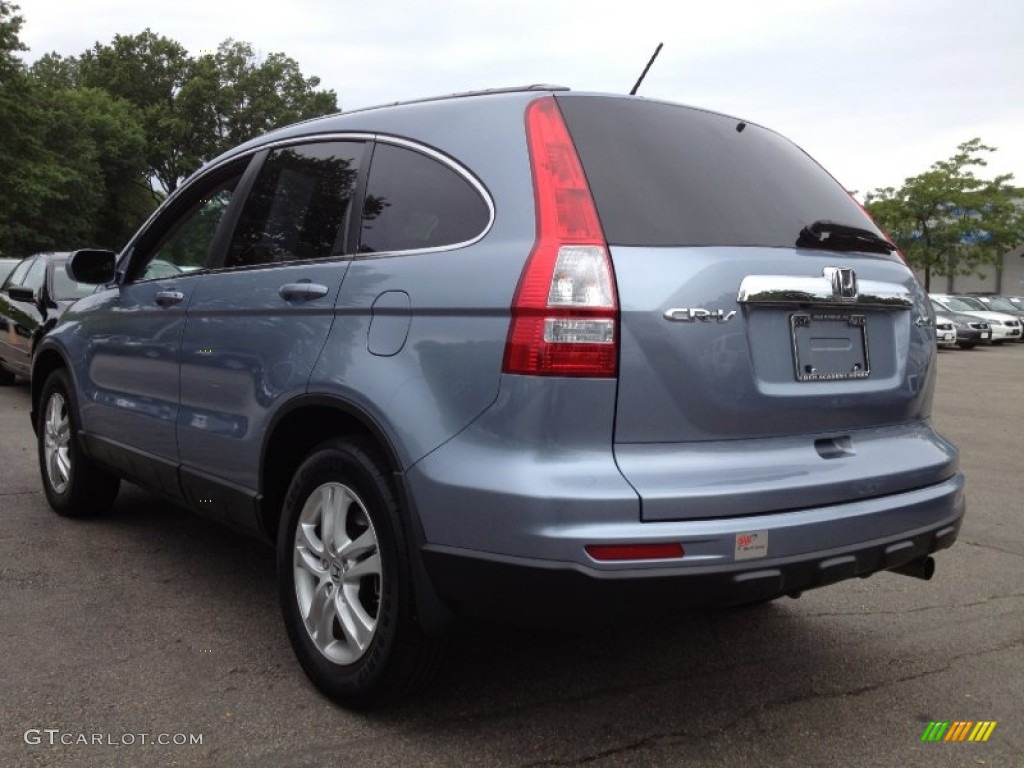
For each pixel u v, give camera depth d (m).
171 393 3.90
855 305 2.88
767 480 2.56
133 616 3.69
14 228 36.56
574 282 2.42
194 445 3.70
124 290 4.42
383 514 2.72
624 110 2.89
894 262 3.19
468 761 2.66
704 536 2.40
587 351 2.40
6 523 4.98
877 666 3.42
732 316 2.57
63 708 2.91
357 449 2.86
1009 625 3.87
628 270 2.46
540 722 2.91
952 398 13.24
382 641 2.75
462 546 2.50
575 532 2.34
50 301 8.68
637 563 2.35
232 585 4.08
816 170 3.43
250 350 3.34
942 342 27.09
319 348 3.01
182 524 5.04
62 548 4.55
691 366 2.50
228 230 3.77
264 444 3.25
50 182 36.66
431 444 2.58
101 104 47.31
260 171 3.73
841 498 2.71
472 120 2.90
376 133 3.21
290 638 3.15
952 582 4.44
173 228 4.21
